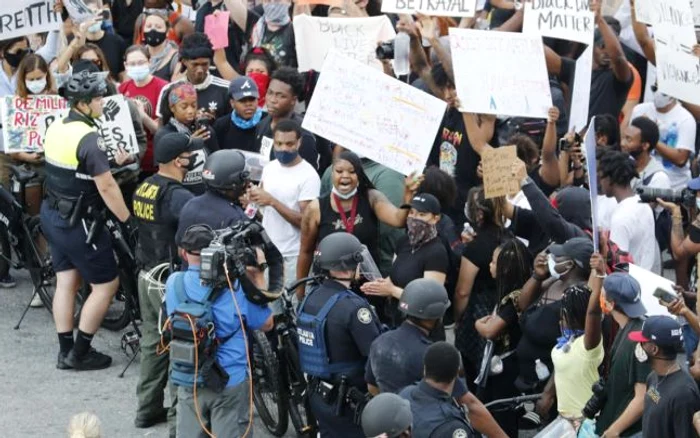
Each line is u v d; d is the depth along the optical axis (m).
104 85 11.29
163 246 10.48
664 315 8.30
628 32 15.32
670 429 7.91
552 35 12.54
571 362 8.98
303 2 14.93
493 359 9.84
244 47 15.46
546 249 9.75
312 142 11.90
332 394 9.00
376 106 11.00
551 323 9.50
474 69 11.48
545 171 11.88
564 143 11.97
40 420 10.65
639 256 11.05
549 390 9.52
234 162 9.62
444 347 7.70
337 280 9.09
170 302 8.65
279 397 10.20
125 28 16.86
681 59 12.14
